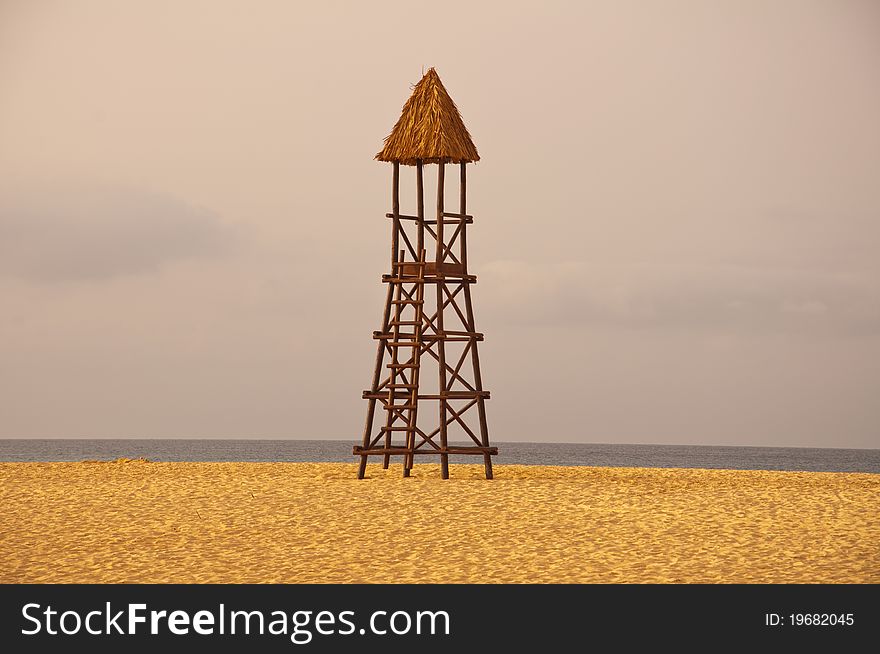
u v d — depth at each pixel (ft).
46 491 156.66
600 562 100.27
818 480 189.06
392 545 109.19
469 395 176.24
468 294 180.34
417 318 177.78
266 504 138.21
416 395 177.47
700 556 102.73
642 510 130.62
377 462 245.65
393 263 179.32
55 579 94.68
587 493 147.43
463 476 184.75
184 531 118.01
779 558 101.55
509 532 115.75
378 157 178.60
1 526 121.19
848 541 109.81
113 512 132.05
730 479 188.44
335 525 121.19
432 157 176.96
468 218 179.32
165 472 199.41
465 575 95.30
